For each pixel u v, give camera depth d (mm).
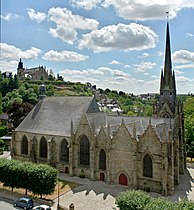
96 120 75875
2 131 129500
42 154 84062
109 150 67250
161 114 79750
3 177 64062
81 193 61719
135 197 44844
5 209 53594
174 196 59438
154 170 61781
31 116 92250
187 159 100625
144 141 62875
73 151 74938
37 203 57219
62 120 82938
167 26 82000
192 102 137875
